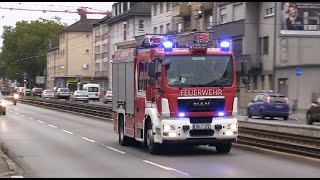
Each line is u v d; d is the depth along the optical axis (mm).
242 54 51500
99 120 35250
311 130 24062
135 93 17531
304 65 43938
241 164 13508
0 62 134625
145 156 15438
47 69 133250
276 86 47969
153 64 15695
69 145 18875
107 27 98500
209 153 16234
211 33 16703
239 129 26125
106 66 99188
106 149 17531
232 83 15672
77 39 121250
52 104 56781
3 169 12469
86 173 12008
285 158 14805
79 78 96312
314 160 13414
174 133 15148
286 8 40281
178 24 66750
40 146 18484
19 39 127188
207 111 15406
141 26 84438
